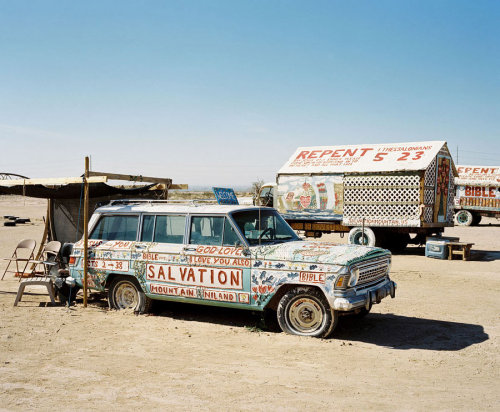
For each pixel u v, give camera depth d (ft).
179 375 16.79
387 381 16.29
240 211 24.17
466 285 35.65
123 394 14.99
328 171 57.93
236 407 13.94
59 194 34.30
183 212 25.07
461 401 14.48
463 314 26.50
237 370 17.34
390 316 26.04
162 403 14.25
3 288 33.86
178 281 24.45
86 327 23.53
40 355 19.10
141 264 25.66
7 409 13.80
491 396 14.92
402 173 53.26
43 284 28.45
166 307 28.04
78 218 36.42
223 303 23.27
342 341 21.16
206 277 23.59
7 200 217.56
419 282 37.04
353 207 56.54
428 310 27.48
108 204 28.89
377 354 19.38
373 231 56.65
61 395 14.92
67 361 18.35
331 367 17.75
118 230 27.30
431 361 18.54
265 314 24.03
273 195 67.31
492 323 24.57
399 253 58.39
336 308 20.16
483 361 18.60
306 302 21.70
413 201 52.70
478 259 51.26
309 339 21.33
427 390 15.44
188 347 20.30
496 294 32.19
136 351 19.72
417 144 56.44
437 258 52.29
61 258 31.58
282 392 15.19
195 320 25.21
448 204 59.06
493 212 98.48
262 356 19.04
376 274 22.74
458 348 20.33
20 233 81.46
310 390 15.38
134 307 26.68
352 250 21.90
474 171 98.17
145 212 26.37
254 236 23.99
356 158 58.29
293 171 60.59
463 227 97.14
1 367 17.62
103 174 29.04
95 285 27.53
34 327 23.39
